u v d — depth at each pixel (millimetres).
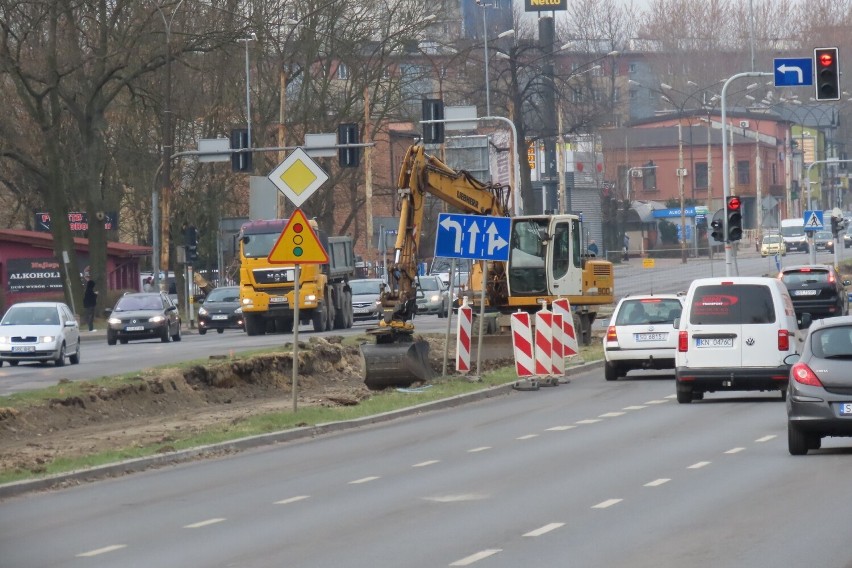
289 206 180625
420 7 180250
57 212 152750
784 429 49531
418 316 163875
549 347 73312
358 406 62062
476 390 68062
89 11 144375
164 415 64312
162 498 37406
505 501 34188
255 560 27188
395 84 180250
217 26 150250
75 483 41719
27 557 28578
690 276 173250
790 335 59844
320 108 175250
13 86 155250
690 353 60156
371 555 27250
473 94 198875
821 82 87562
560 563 25703
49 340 92312
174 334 129375
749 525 29406
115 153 165000
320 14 171000
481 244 71688
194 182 172750
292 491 37688
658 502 33156
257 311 129500
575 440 48156
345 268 145000
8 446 51375
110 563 27484
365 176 180875
